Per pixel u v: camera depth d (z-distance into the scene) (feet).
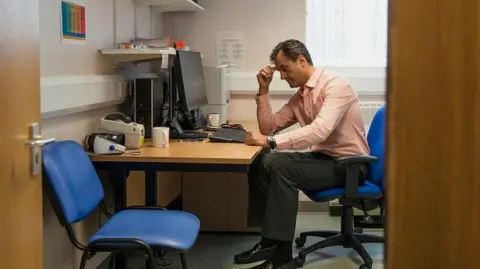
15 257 5.45
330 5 14.37
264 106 11.39
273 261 10.05
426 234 1.60
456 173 1.55
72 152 7.41
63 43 8.10
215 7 14.30
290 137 9.61
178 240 6.83
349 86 10.27
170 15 14.40
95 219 9.45
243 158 8.16
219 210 12.39
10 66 5.29
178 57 10.57
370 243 11.37
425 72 1.55
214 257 10.87
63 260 8.37
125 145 9.12
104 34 9.88
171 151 8.86
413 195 1.60
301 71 10.55
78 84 8.43
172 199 13.46
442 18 1.52
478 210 1.53
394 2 1.56
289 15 14.17
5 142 5.22
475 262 1.55
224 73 13.00
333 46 14.47
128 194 10.41
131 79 11.09
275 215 9.62
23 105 5.58
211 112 13.02
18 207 5.51
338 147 10.46
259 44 14.29
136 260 10.69
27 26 5.64
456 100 1.53
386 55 1.63
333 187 9.99
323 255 11.09
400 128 1.59
